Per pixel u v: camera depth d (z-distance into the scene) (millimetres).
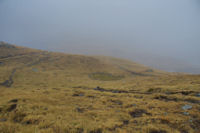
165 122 10664
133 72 110938
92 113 13219
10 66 73000
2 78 49781
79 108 15000
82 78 65875
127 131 9430
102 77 79125
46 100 17484
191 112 12062
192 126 9828
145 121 10930
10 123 10641
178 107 13852
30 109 13672
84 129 9641
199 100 15914
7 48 115188
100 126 10023
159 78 42688
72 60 114438
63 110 13883
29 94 21906
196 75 38500
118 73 96188
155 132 9219
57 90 26922
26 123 10930
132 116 12422
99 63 122312
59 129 9672
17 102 16000
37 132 9180
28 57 101750
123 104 16172
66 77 63406
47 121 10914
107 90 29375
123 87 31719
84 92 24359
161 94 20344
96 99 19281
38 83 46031
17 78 52750
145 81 39719
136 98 19625
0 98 19672
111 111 13750
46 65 88812
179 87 24062
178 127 9727
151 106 14836
